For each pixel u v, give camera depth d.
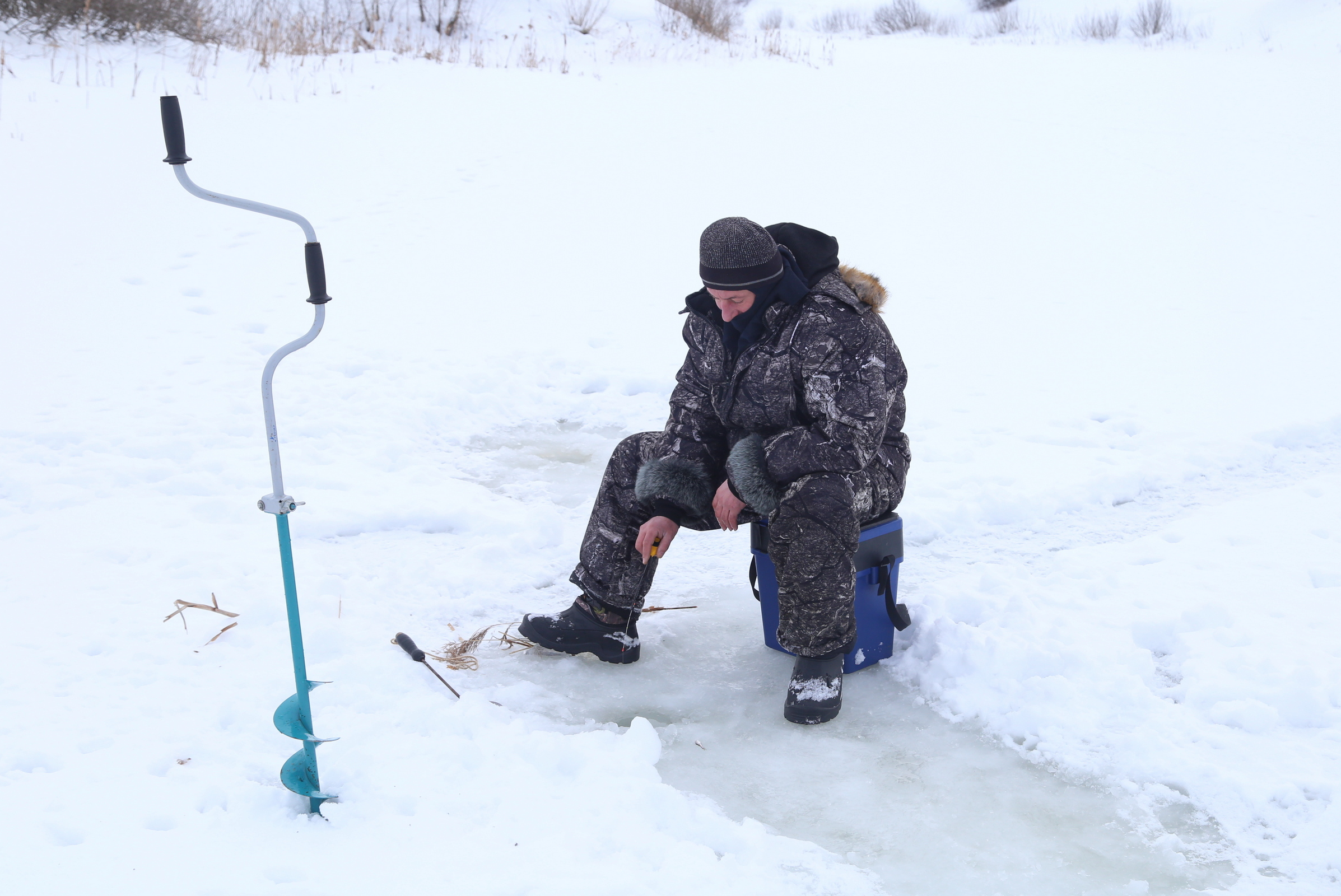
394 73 13.52
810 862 2.43
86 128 9.97
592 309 7.15
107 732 2.76
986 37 28.66
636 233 8.85
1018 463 4.78
